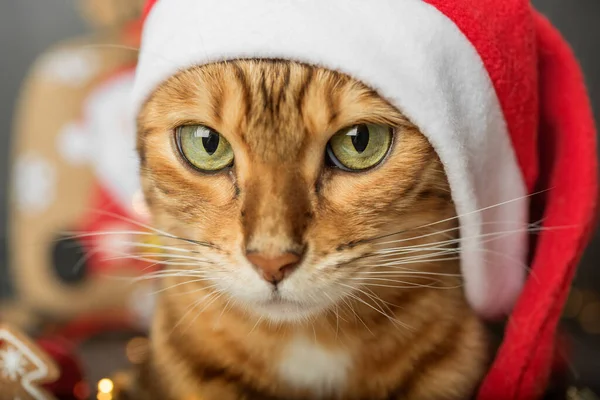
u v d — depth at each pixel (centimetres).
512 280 27
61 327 42
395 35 22
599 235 50
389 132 24
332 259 24
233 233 24
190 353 28
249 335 27
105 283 44
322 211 24
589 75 51
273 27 21
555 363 30
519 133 26
